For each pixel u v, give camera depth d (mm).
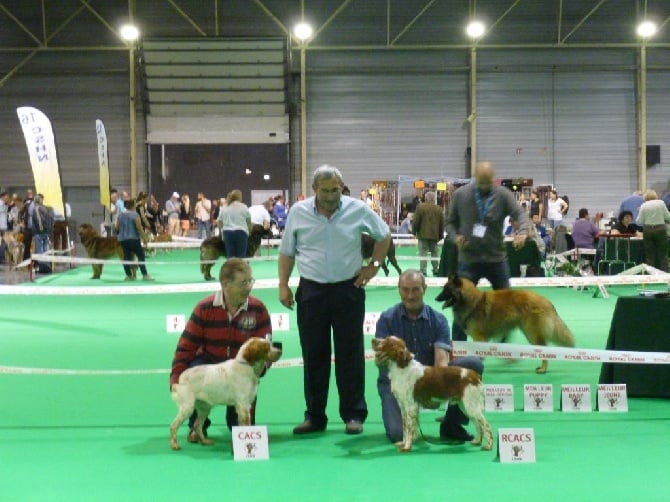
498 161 27844
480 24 26781
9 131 27438
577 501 3980
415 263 21094
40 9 27078
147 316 11664
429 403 4879
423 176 27969
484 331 6969
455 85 27703
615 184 27797
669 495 4074
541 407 5949
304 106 27719
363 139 27953
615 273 15305
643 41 27109
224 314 5180
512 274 15070
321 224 5336
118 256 17125
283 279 5531
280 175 28094
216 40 26312
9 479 4402
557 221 23188
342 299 5352
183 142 27688
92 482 4336
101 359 8312
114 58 27406
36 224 17781
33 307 12773
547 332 6961
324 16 27375
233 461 4727
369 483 4273
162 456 4852
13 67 27281
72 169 27734
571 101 27609
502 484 4246
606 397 6012
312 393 5438
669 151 27594
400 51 27656
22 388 6844
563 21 27266
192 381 4863
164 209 27984
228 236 15094
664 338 6312
